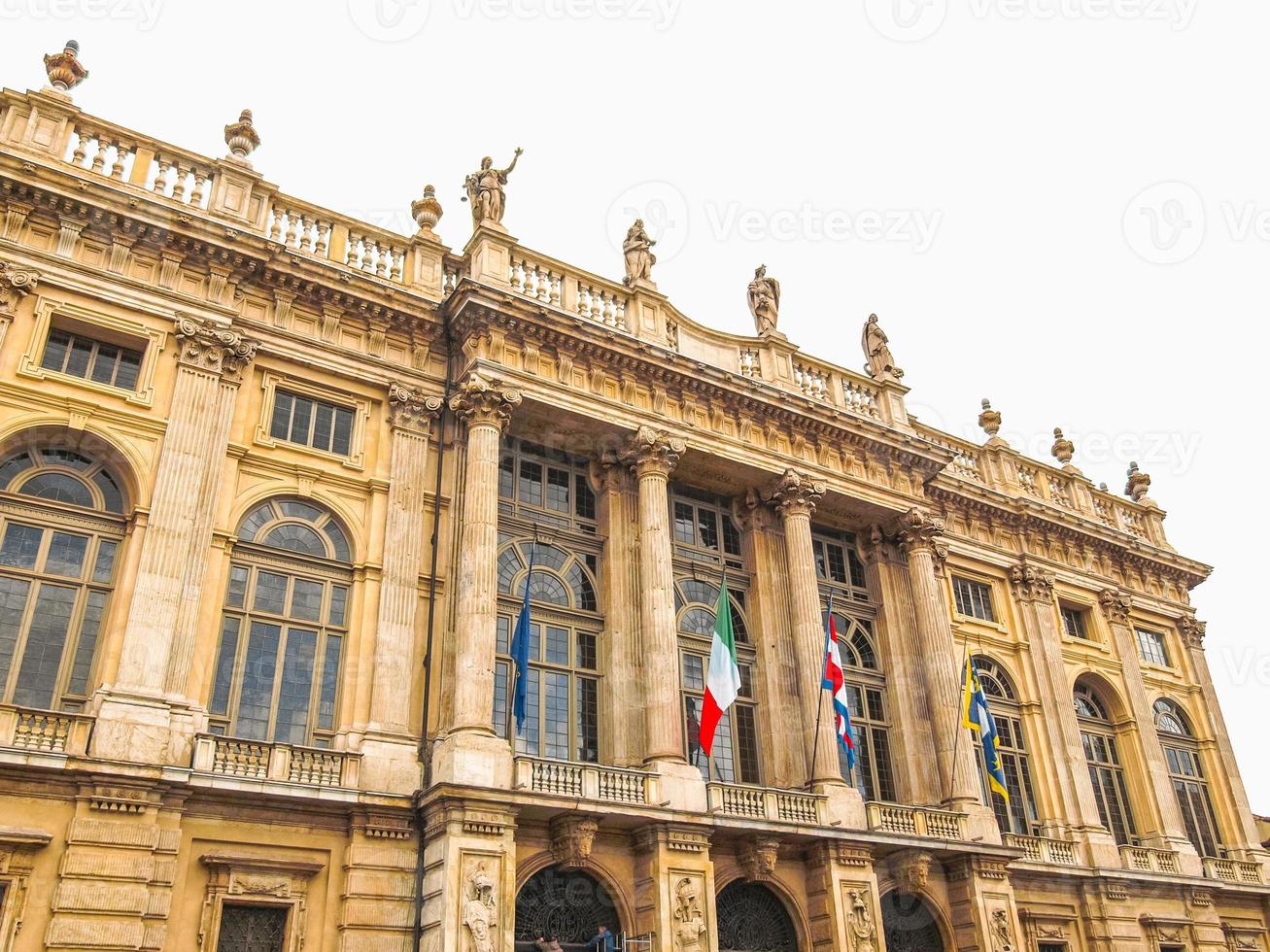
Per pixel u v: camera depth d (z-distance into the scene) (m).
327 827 18.89
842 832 22.73
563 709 23.03
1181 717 36.16
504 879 18.69
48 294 20.19
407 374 23.84
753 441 27.52
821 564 29.19
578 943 20.34
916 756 26.89
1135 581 37.19
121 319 20.80
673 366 26.11
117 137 22.28
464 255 26.02
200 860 17.59
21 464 19.45
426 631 21.55
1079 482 37.44
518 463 25.16
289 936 17.86
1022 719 31.34
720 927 22.11
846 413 28.81
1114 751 33.44
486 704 20.27
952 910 24.75
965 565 32.38
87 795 16.75
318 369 22.83
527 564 24.11
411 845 19.27
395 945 18.38
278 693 20.09
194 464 20.28
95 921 16.14
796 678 26.05
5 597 18.41
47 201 20.52
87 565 19.20
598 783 20.78
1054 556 34.94
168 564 19.17
